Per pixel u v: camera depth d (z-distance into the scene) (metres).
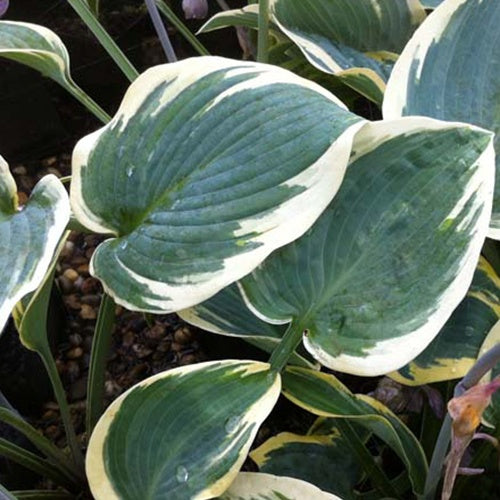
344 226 0.60
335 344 0.58
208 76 0.60
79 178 0.61
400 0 0.82
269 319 0.60
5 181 0.61
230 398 0.59
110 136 0.61
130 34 1.25
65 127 1.27
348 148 0.56
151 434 0.59
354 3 0.81
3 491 0.59
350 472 0.76
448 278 0.57
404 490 0.77
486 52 0.68
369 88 0.77
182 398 0.59
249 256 0.57
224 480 0.58
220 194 0.58
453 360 0.69
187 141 0.59
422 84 0.67
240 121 0.59
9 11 1.16
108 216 0.61
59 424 0.95
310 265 0.60
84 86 1.26
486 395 0.51
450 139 0.58
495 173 0.65
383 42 0.85
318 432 0.78
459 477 0.74
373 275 0.59
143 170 0.60
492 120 0.67
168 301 0.57
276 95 0.59
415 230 0.58
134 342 1.02
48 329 0.99
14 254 0.57
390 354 0.57
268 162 0.58
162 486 0.59
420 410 0.79
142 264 0.58
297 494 0.60
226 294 0.70
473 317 0.70
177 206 0.59
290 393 0.64
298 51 0.92
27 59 0.76
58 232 0.58
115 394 0.97
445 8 0.67
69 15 1.18
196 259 0.58
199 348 1.00
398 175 0.59
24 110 1.18
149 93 0.61
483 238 0.57
